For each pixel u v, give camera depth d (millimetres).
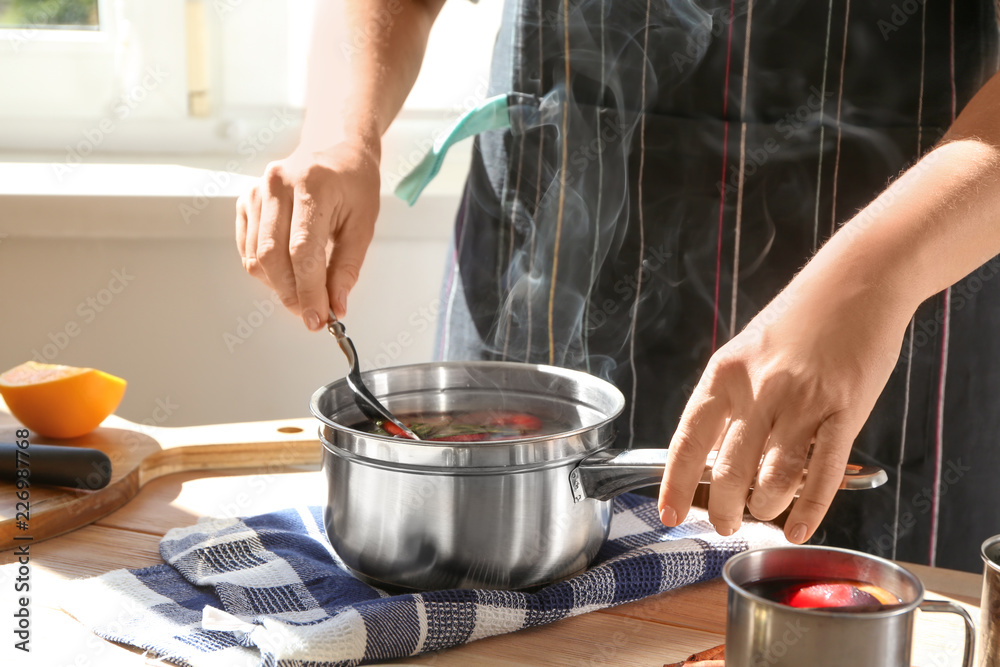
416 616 567
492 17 1684
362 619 553
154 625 596
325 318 739
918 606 456
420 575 609
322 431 641
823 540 939
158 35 1662
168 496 859
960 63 831
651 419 964
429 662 570
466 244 1038
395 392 747
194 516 812
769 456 518
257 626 571
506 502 591
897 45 836
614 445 973
